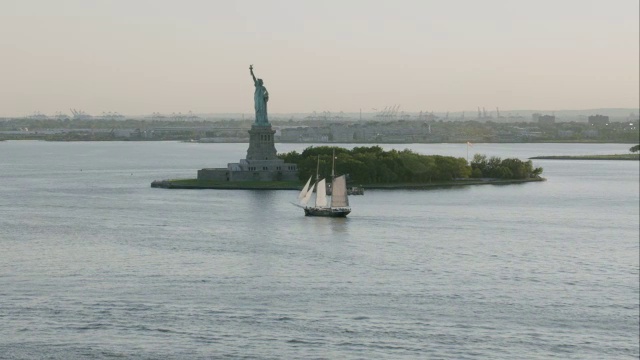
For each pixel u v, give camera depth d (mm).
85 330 197875
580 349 197500
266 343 193625
